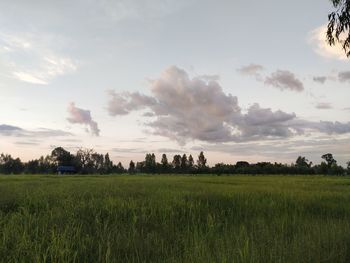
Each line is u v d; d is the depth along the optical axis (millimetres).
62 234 6660
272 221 8891
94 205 10602
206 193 15398
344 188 23594
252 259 5293
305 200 13391
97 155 135250
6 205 11273
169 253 6230
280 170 105750
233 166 114938
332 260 5453
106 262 5449
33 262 5422
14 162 141250
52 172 127188
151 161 130375
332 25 11648
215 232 7980
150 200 12078
